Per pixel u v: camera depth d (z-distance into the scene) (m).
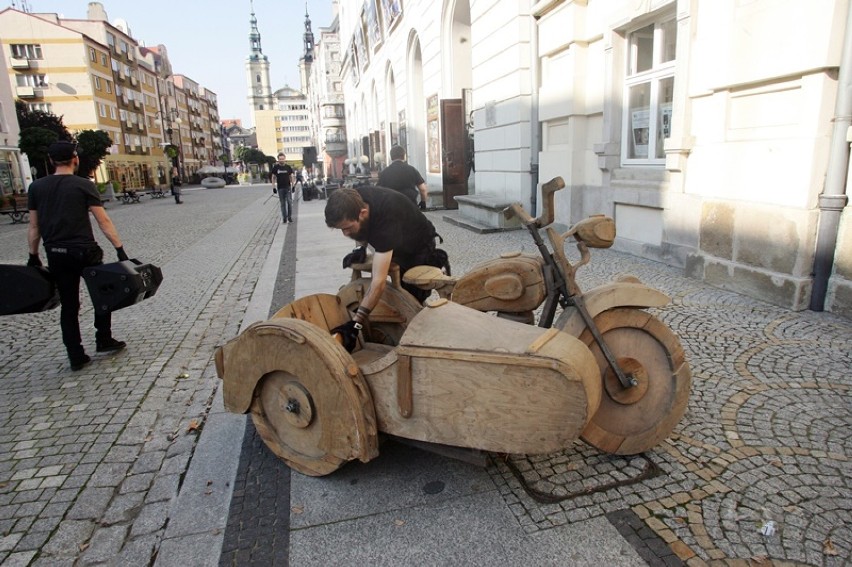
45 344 5.42
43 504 2.79
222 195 42.97
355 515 2.53
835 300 4.78
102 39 57.12
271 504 2.66
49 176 4.46
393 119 26.12
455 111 15.95
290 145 134.38
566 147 9.42
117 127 59.59
